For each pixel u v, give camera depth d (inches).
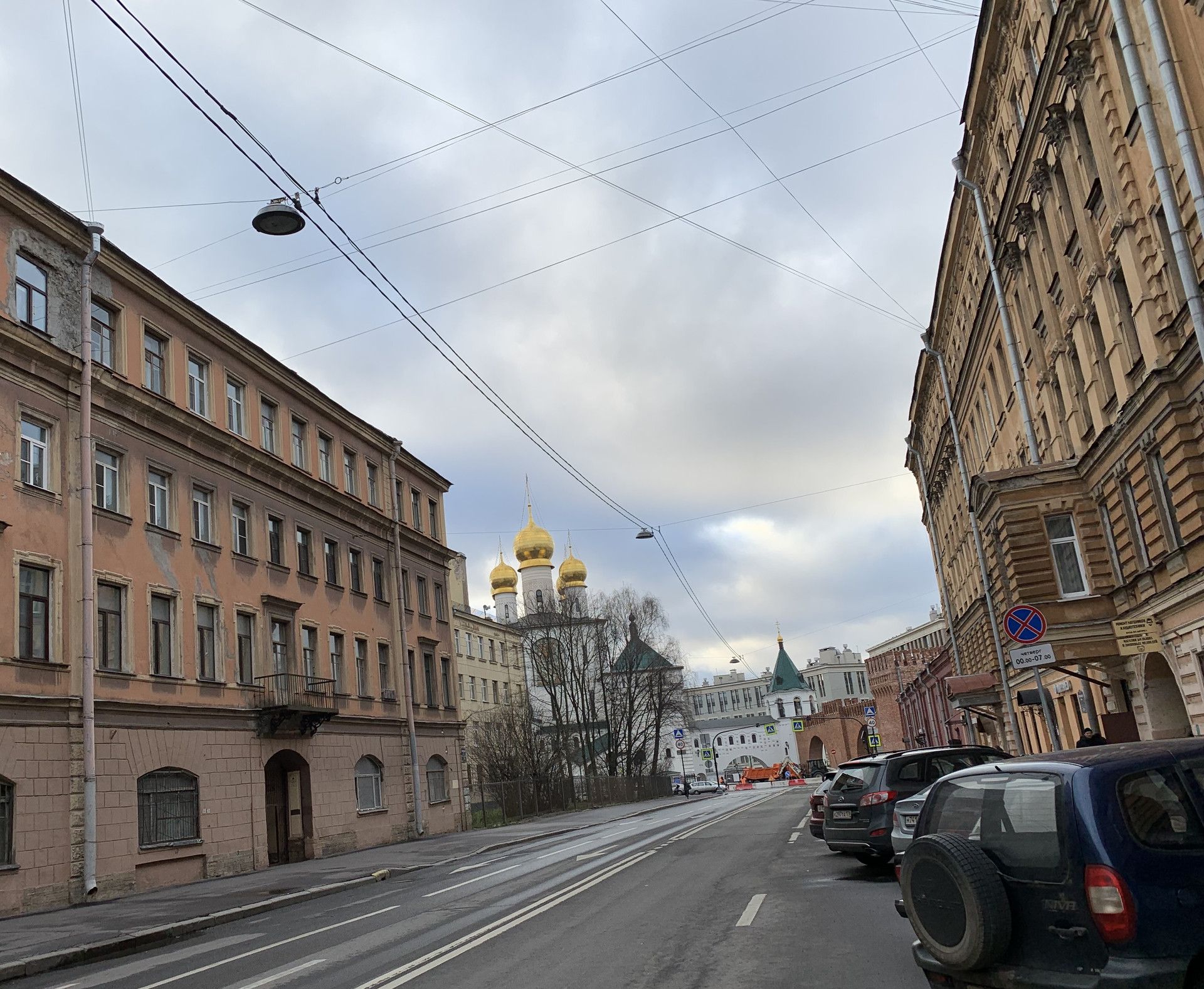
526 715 2618.1
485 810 1924.2
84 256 982.4
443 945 429.4
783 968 333.7
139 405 1029.2
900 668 3422.7
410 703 1562.5
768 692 5880.9
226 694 1118.4
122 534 989.8
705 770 5600.4
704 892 538.9
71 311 960.9
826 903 469.7
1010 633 608.7
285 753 1226.6
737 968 338.3
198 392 1175.0
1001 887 222.4
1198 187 554.6
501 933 448.8
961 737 1950.1
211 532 1149.7
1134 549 781.9
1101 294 754.8
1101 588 834.2
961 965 223.1
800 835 887.7
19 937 623.8
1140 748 235.9
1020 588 852.6
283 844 1236.5
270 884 872.3
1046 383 974.4
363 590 1514.5
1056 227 853.8
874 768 597.0
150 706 981.8
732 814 1433.3
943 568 1948.8
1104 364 802.8
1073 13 695.7
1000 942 218.2
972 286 1254.3
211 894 822.5
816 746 5354.3
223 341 1209.4
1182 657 703.7
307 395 1405.0
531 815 2149.4
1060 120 770.8
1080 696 971.3
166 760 999.0
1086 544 845.8
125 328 1040.2
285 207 585.6
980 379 1320.1
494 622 3122.5
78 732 888.3
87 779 879.7
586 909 505.0
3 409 866.1
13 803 814.5
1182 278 580.7
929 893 233.6
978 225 1135.6
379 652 1533.0
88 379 954.7
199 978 416.8
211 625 1119.6
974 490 930.1
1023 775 236.7
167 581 1047.0
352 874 915.4
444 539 1868.8
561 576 4158.5
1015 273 1012.5
